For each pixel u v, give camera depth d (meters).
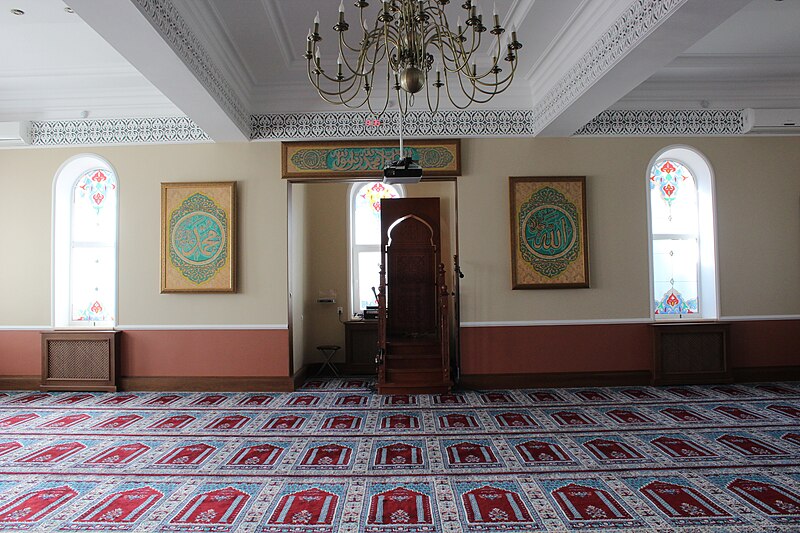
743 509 3.00
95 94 6.35
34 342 6.46
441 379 6.23
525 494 3.25
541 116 6.10
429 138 6.39
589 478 3.49
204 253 6.38
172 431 4.66
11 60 5.52
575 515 2.95
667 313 6.79
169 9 3.85
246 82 6.01
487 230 6.44
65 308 6.66
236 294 6.40
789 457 3.84
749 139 6.60
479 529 2.80
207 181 6.43
